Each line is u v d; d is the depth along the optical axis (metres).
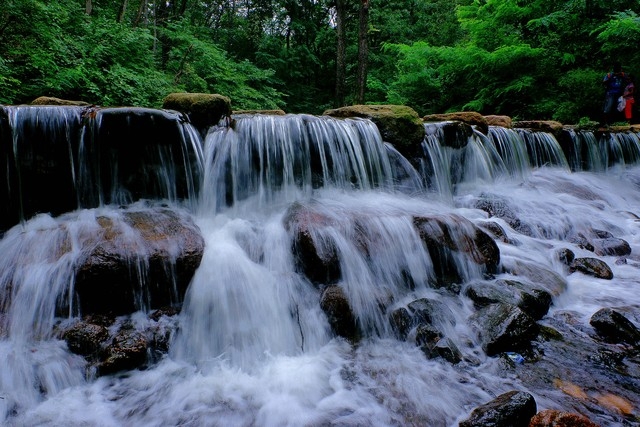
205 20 24.53
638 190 9.61
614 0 12.52
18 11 8.01
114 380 3.05
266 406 2.86
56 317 3.34
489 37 15.31
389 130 6.56
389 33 23.88
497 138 8.60
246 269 4.00
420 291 4.40
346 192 6.02
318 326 3.75
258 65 22.25
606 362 3.31
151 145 4.77
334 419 2.72
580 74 12.67
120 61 10.87
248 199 5.41
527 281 4.64
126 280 3.50
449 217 5.01
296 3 22.53
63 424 2.65
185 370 3.24
